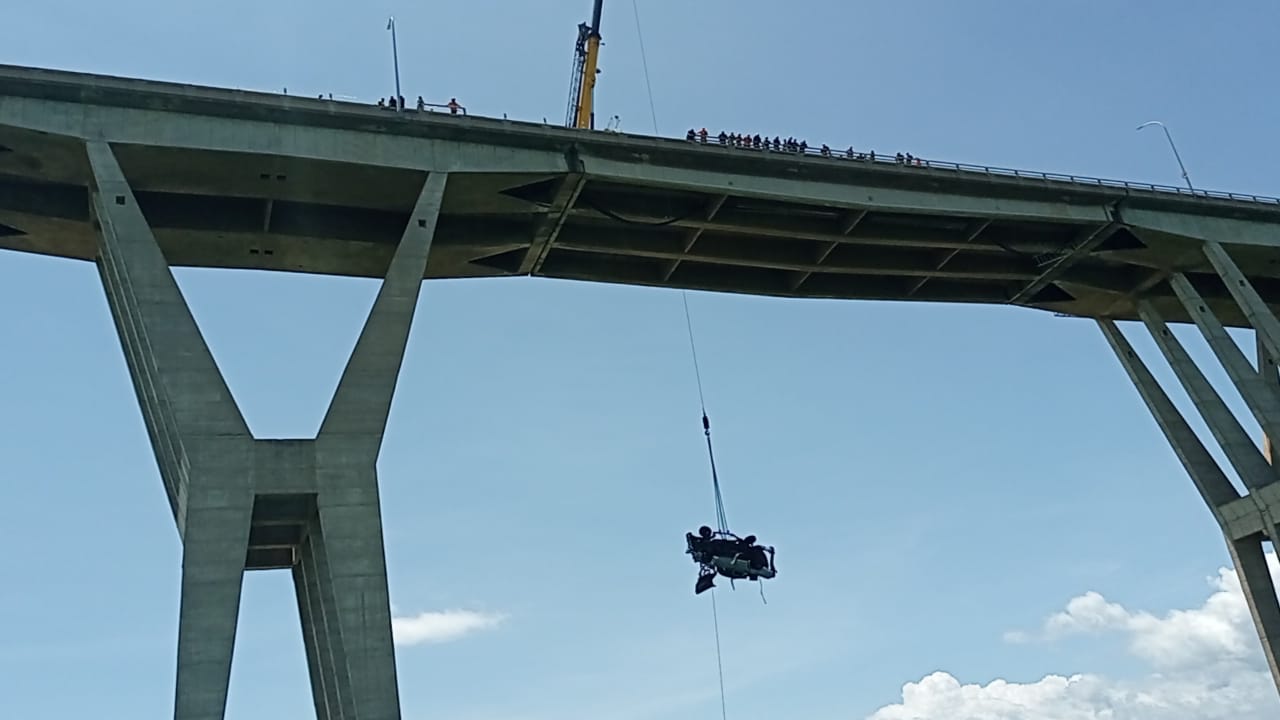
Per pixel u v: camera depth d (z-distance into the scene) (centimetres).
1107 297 5159
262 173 3481
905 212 4238
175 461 3216
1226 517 4791
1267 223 4881
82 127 3219
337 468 3186
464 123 3609
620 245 4288
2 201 3478
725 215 4203
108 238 3300
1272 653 4581
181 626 2908
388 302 3394
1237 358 4747
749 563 4025
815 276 4806
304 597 3516
